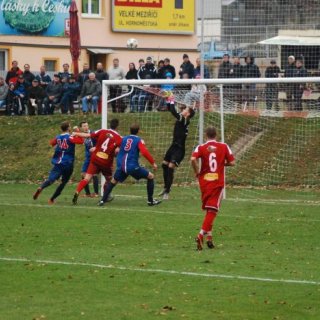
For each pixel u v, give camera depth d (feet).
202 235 134.21
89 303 102.89
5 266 121.90
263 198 203.72
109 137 185.47
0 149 259.60
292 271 119.44
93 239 143.23
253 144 234.38
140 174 184.24
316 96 242.58
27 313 98.53
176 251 133.49
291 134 233.55
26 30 354.95
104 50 372.58
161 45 381.19
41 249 134.51
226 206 186.39
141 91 247.70
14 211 174.81
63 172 188.55
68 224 158.20
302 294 107.24
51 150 255.70
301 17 288.51
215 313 98.89
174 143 197.57
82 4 368.68
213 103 236.02
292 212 176.65
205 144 135.74
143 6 377.71
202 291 108.47
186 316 97.55
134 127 184.75
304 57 274.36
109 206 184.14
